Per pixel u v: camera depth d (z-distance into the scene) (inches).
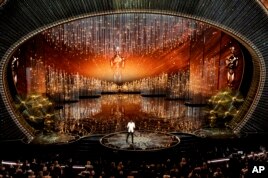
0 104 735.1
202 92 1005.2
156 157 682.2
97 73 1042.7
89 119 861.2
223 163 606.5
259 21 791.1
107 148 692.1
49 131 776.9
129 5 797.2
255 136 789.9
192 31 999.6
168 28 1011.9
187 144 737.0
